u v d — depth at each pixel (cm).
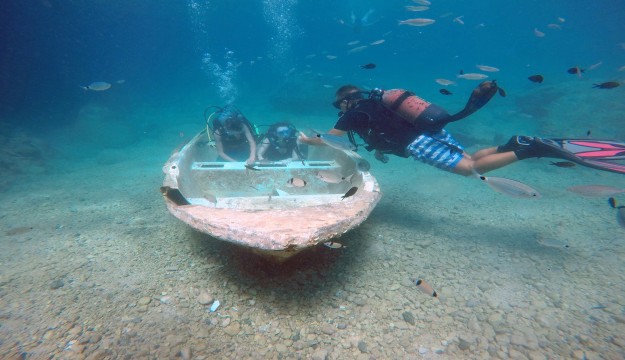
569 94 1409
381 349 251
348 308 293
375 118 397
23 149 1011
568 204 548
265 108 2203
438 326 275
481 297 311
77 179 797
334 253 376
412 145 435
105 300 288
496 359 242
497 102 1900
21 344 239
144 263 350
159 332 254
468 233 452
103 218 487
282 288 313
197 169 529
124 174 830
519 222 484
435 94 2533
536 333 265
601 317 280
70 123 1956
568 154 332
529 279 340
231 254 363
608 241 408
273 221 273
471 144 1153
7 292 297
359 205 325
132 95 2808
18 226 457
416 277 340
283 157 721
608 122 1112
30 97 2028
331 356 244
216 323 268
